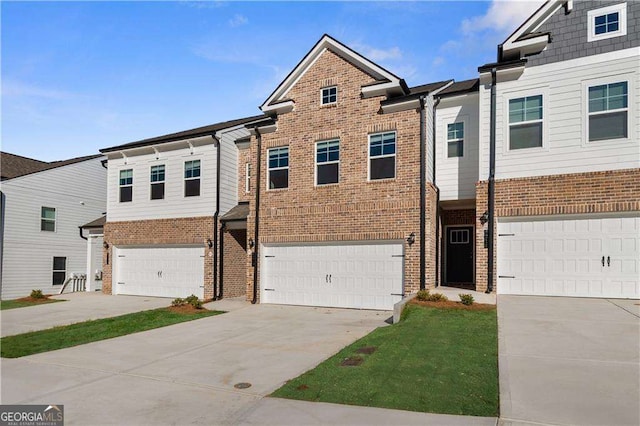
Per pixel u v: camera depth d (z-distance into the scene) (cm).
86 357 858
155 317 1321
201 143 1842
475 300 1150
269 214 1597
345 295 1448
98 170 2631
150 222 1928
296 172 1555
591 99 1181
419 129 1356
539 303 1098
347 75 1487
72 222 2458
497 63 1271
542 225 1215
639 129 1120
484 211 1269
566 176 1184
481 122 1298
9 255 2152
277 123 1603
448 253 1644
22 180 2227
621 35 1161
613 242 1138
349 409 542
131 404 590
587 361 664
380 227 1389
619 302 1076
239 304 1587
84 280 2467
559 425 474
